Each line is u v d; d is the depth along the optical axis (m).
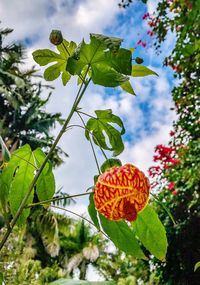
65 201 14.55
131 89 1.53
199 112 8.10
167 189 8.95
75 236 20.27
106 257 17.02
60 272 9.27
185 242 10.55
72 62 1.32
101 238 20.08
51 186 1.50
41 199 1.50
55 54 1.50
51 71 1.52
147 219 1.38
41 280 8.77
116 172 1.22
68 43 1.47
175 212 10.04
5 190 1.49
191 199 9.07
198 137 8.54
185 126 8.46
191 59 6.54
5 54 17.33
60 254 19.78
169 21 7.09
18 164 1.50
